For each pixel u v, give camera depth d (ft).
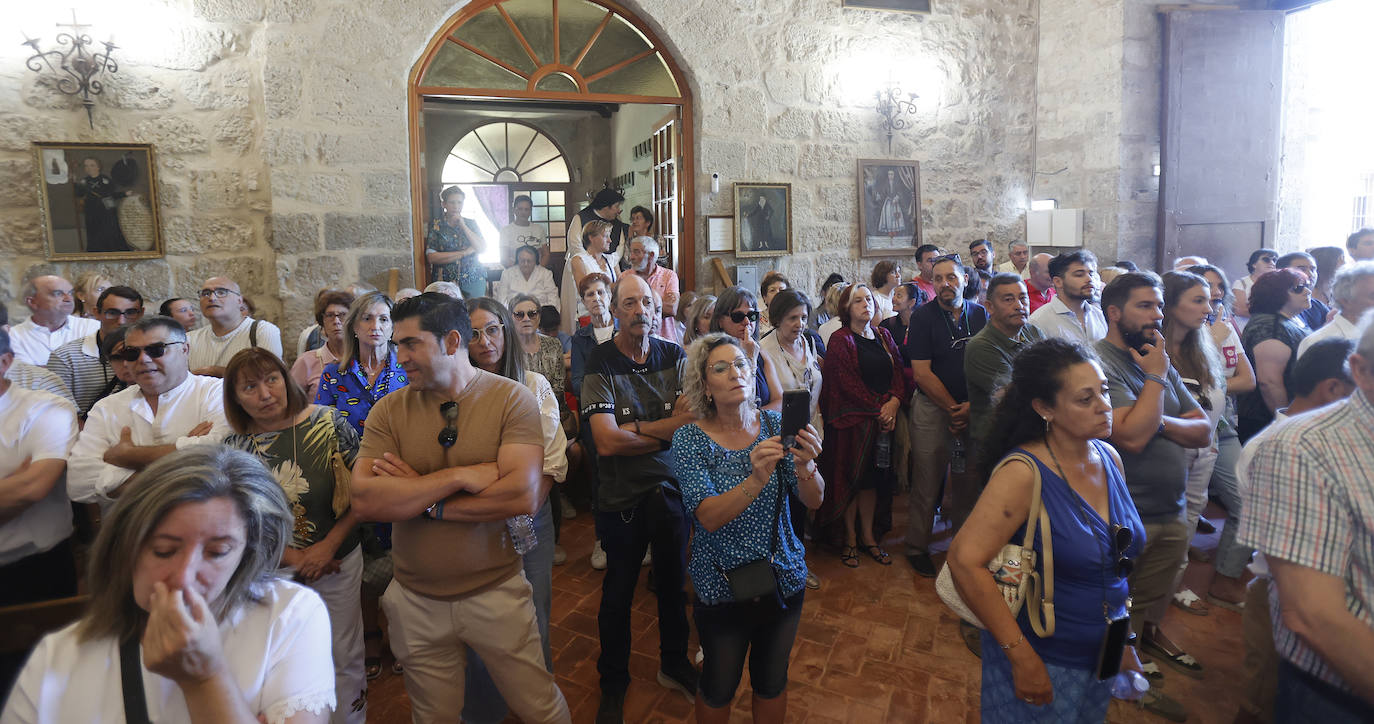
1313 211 27.81
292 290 17.21
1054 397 5.64
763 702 7.06
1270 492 4.68
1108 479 5.92
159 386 8.14
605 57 19.98
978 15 23.31
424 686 6.84
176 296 17.28
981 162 23.73
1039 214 23.30
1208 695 8.90
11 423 7.91
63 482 8.45
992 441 6.26
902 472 13.08
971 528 5.79
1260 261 16.99
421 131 18.57
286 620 4.16
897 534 14.26
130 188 16.72
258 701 4.01
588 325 12.60
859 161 22.02
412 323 6.32
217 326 13.00
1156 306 8.02
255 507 4.03
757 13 20.63
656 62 20.43
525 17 19.16
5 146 15.97
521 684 6.84
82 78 16.14
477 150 35.17
